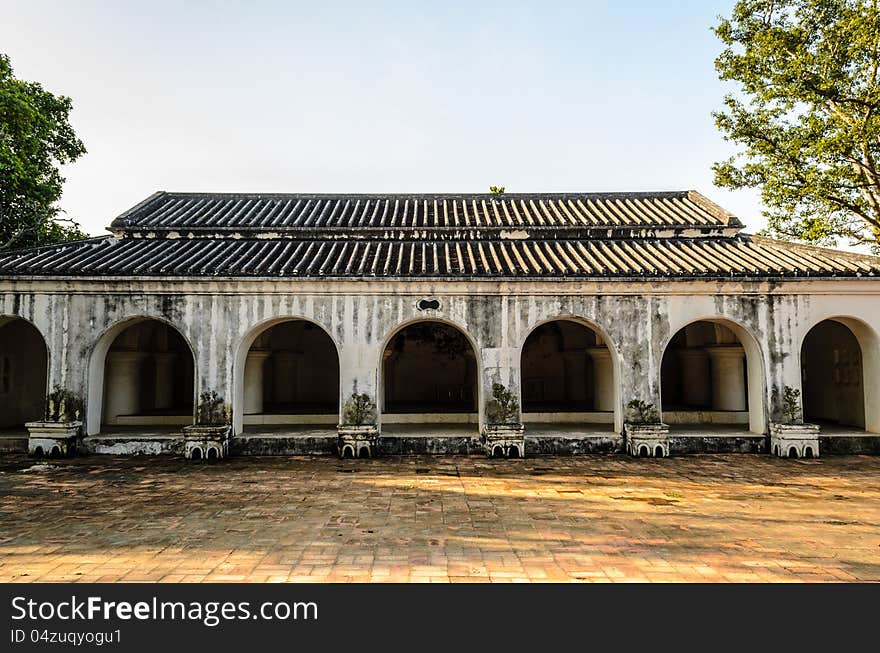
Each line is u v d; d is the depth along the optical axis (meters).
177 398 16.80
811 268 11.34
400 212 15.77
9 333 13.71
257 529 6.68
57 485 8.94
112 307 11.16
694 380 15.74
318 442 11.48
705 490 8.63
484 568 5.44
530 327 11.36
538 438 11.53
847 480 9.29
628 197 16.92
